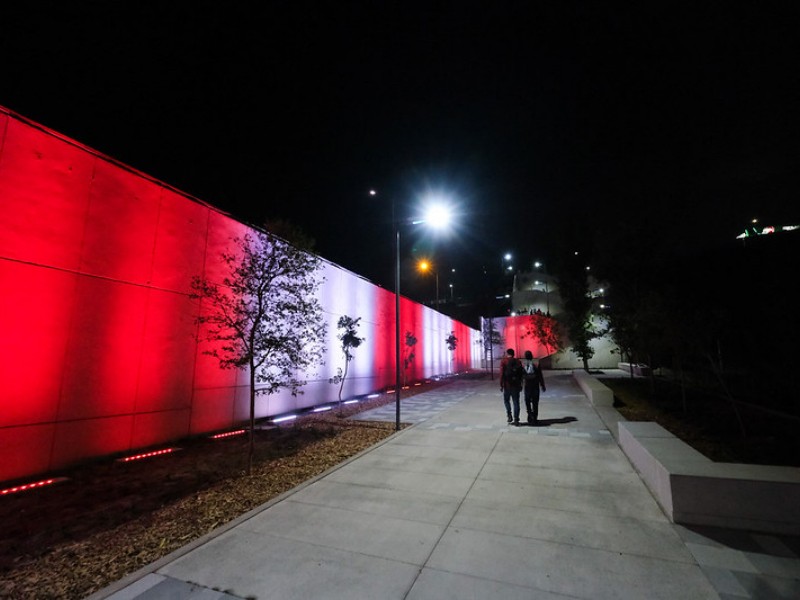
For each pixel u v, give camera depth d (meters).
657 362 14.30
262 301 7.66
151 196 8.85
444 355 34.56
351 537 4.25
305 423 11.49
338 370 15.85
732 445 7.28
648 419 10.23
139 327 8.42
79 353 7.35
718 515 4.29
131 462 7.58
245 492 5.77
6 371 6.37
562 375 28.41
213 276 10.22
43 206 6.96
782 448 6.92
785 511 4.09
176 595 3.26
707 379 11.86
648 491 5.39
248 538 4.25
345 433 9.84
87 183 7.66
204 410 9.82
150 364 8.61
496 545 4.02
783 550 3.78
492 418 11.27
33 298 6.75
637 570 3.52
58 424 6.96
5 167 6.52
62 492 5.95
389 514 4.83
